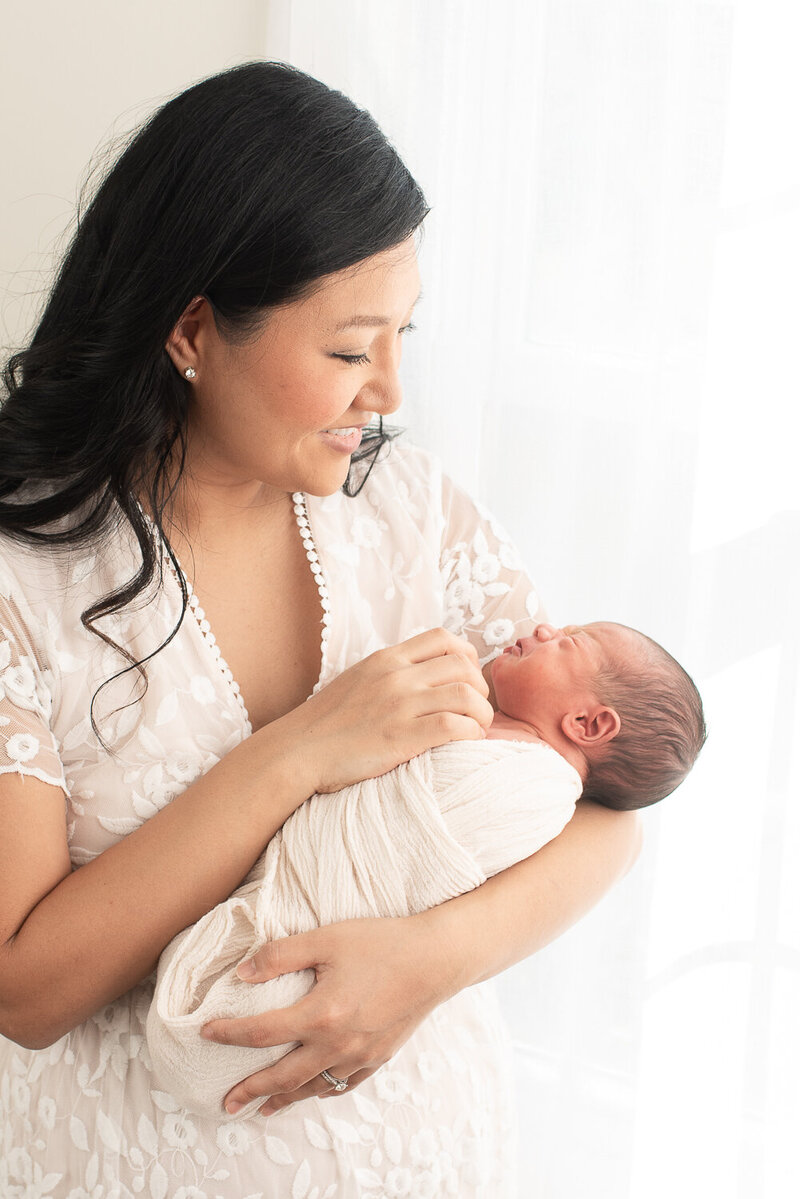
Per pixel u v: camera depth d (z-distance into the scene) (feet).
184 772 3.81
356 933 3.43
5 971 3.46
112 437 3.70
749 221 4.99
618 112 5.05
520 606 4.47
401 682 3.73
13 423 3.78
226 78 3.51
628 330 5.23
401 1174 3.80
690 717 4.16
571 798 3.82
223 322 3.47
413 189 3.52
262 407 3.56
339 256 3.32
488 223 5.31
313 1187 3.69
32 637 3.67
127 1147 3.67
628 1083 5.80
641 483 5.30
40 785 3.53
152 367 3.61
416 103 5.32
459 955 3.50
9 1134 4.00
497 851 3.67
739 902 5.55
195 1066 3.36
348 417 3.67
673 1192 5.82
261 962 3.36
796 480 5.14
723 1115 5.71
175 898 3.50
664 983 5.74
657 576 5.34
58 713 3.72
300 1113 3.70
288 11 5.43
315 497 4.25
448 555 4.46
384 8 5.26
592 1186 5.93
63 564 3.76
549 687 4.15
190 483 3.95
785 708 5.34
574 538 5.49
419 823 3.56
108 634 3.77
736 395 5.13
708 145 4.94
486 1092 4.11
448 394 5.53
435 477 4.51
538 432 5.46
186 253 3.42
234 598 4.07
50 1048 3.86
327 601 4.12
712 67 4.88
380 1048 3.47
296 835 3.58
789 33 4.80
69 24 5.81
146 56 5.78
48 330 3.86
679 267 5.06
